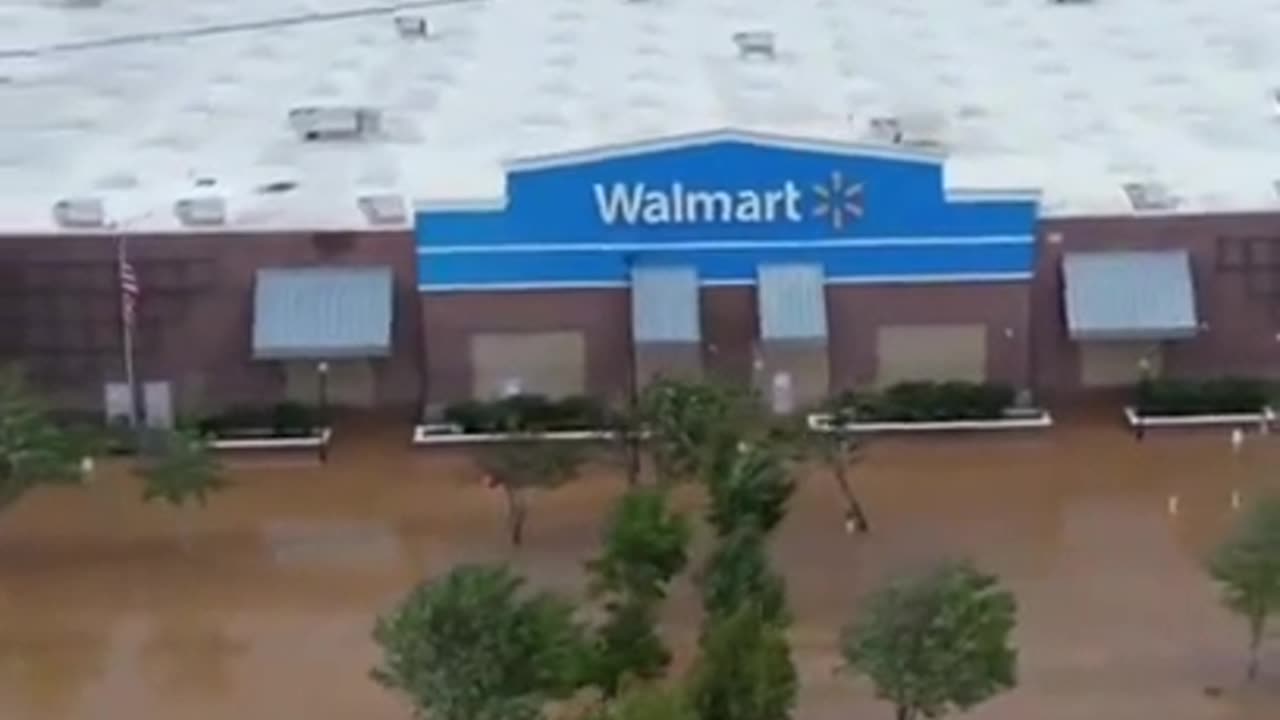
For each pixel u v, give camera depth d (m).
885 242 64.38
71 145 73.06
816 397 65.25
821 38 83.88
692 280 64.19
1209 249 65.19
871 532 58.06
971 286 64.81
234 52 82.62
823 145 63.53
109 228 64.69
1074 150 71.56
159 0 89.31
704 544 55.50
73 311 64.38
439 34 84.31
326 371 64.94
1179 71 80.00
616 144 66.81
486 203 63.62
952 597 45.47
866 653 45.44
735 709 43.31
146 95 78.06
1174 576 55.44
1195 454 62.88
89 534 58.97
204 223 64.94
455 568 49.00
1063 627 52.81
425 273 64.12
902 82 78.44
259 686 50.81
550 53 81.69
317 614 54.28
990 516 59.06
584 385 65.06
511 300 64.44
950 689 44.75
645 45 82.69
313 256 64.62
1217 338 65.75
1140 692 49.81
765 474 53.56
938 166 63.81
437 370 64.88
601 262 64.19
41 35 85.00
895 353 65.25
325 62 81.12
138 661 52.19
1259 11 87.00
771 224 64.12
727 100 76.06
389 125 73.88
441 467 62.66
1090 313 64.38
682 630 52.44
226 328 64.69
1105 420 64.94
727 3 88.44
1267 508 50.09
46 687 51.09
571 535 58.28
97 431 62.81
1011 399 64.94
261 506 60.53
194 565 57.09
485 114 74.88
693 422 56.81
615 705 43.44
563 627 45.84
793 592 54.59
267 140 72.94
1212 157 71.00
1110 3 88.25
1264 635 52.12
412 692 44.34
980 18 86.56
